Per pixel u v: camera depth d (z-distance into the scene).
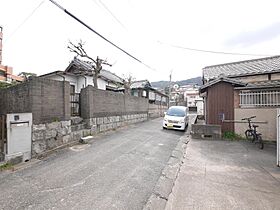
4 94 7.22
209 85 10.14
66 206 3.07
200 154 6.57
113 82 20.44
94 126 9.17
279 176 4.53
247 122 9.49
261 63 12.93
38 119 5.75
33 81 5.60
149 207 3.14
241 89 9.66
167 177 4.47
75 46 13.46
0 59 21.30
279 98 8.88
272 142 8.75
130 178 4.29
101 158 5.64
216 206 3.14
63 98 6.95
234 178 4.39
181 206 3.14
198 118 19.97
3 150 4.83
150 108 20.39
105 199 3.33
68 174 4.39
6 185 3.79
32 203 3.14
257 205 3.18
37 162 5.21
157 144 7.89
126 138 8.71
